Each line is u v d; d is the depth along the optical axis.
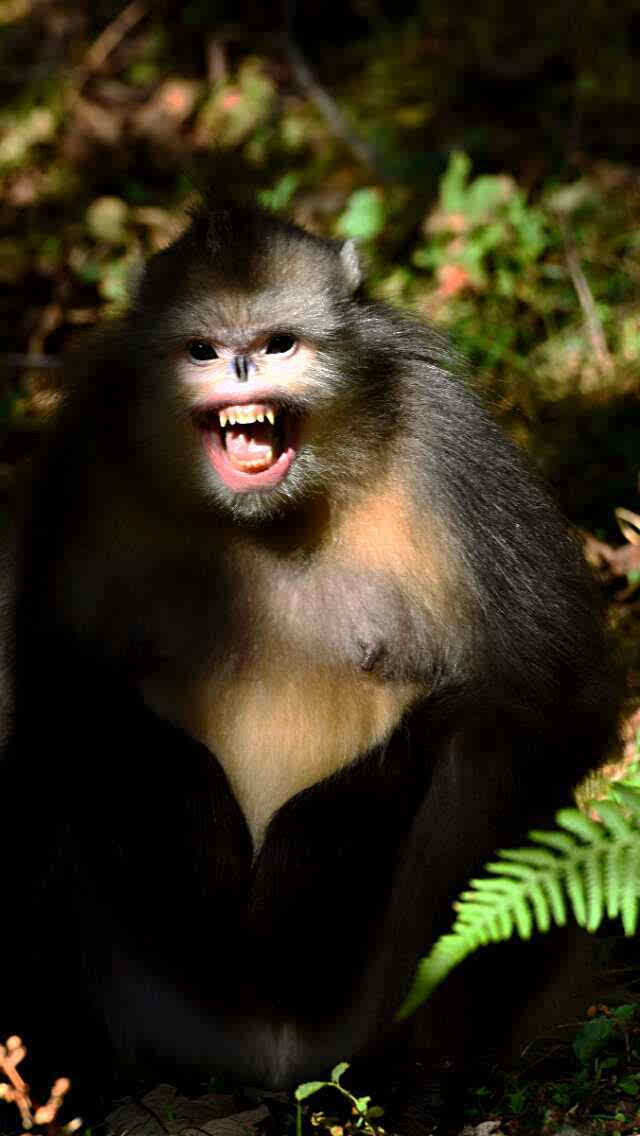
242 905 10.59
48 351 20.44
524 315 19.69
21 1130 9.96
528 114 24.31
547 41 25.56
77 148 23.88
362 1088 10.45
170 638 10.66
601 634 11.10
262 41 26.72
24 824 10.55
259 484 10.38
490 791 10.40
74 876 10.66
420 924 10.48
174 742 10.53
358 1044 10.66
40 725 10.56
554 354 18.98
